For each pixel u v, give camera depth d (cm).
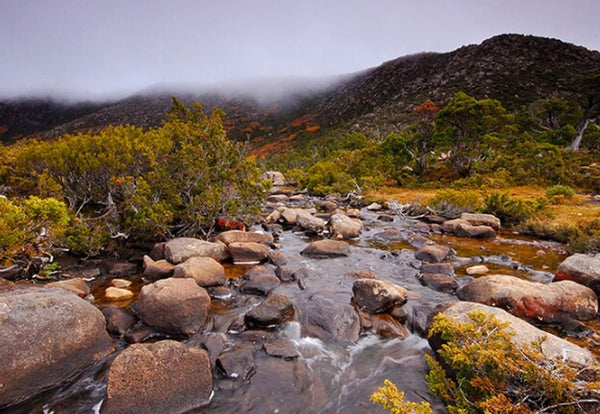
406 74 16238
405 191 3136
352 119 13225
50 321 580
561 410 381
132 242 1388
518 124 4878
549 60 10931
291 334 734
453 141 3534
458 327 456
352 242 1542
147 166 1469
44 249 1021
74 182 1494
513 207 1780
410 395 555
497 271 1105
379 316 795
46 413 514
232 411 521
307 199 3130
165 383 512
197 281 926
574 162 3181
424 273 1077
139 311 759
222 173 1548
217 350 651
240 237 1370
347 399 553
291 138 14388
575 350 500
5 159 1485
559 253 1312
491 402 372
